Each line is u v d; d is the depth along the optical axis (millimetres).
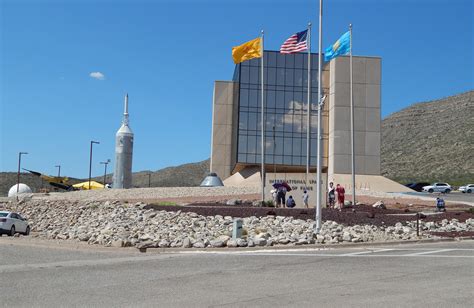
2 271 13555
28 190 67938
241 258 16141
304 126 74125
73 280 12070
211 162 76250
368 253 17391
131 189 52781
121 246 19453
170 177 144625
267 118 73750
